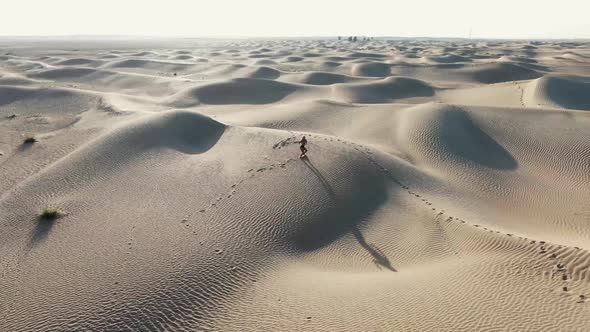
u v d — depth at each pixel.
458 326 12.10
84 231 19.14
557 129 35.88
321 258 17.62
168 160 27.69
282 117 44.53
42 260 17.05
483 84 74.25
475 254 16.78
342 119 43.84
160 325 12.90
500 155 33.12
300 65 100.31
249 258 16.56
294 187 22.64
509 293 13.49
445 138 34.47
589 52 138.38
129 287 14.60
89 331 12.70
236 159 27.22
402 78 70.31
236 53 150.00
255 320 13.02
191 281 14.82
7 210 22.00
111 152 28.52
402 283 14.80
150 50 168.00
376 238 19.12
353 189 23.17
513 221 22.17
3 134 37.69
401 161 28.48
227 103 58.12
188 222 19.31
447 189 25.94
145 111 43.28
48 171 26.42
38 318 13.52
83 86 69.44
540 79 55.69
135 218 20.05
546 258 15.22
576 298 12.91
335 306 13.49
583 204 24.95
